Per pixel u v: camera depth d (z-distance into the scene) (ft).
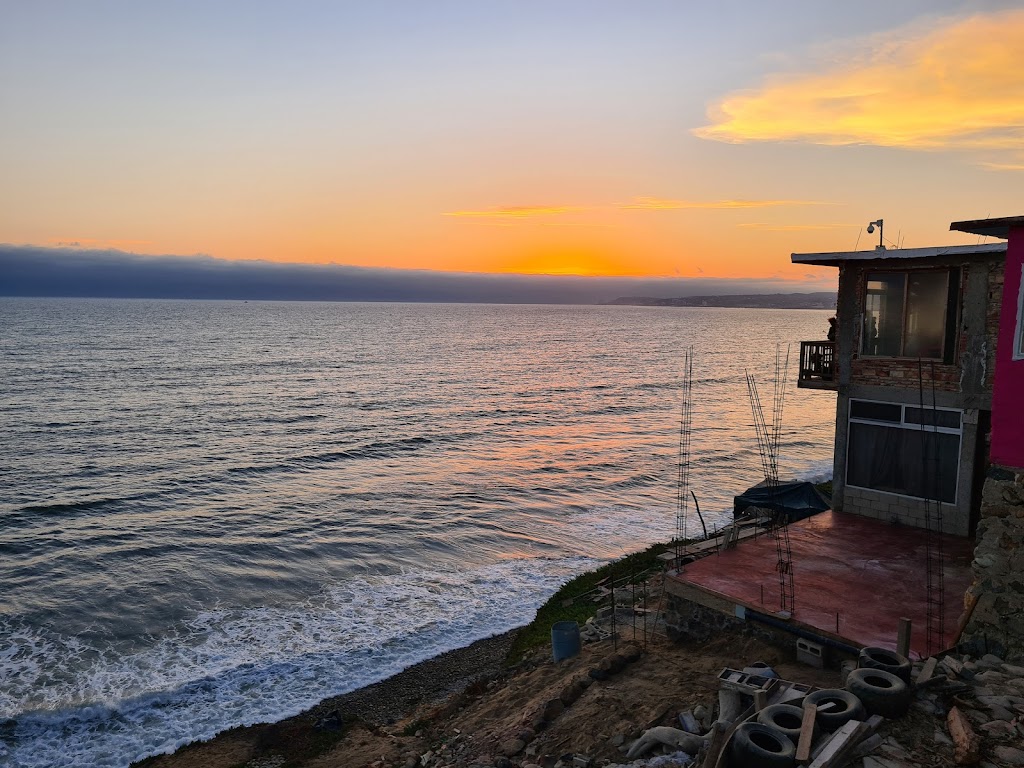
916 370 56.24
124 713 56.90
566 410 234.38
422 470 148.66
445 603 79.82
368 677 63.10
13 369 297.53
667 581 48.26
